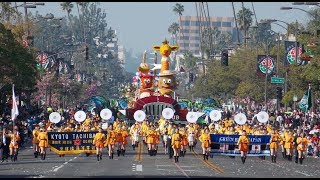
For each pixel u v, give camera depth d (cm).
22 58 12219
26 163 7581
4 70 11769
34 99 17912
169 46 16425
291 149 8619
